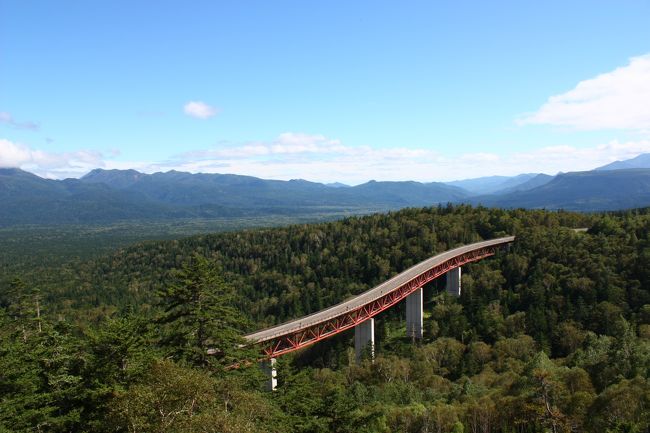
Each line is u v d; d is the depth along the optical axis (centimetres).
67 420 3522
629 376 6100
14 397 3378
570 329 9975
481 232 19425
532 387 5975
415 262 16400
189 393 2834
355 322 10662
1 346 3700
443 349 10212
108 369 3634
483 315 11688
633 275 11525
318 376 9031
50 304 17688
